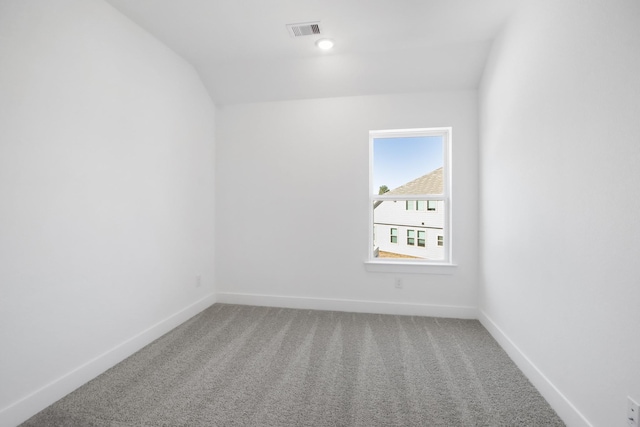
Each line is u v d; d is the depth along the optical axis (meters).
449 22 2.20
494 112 2.39
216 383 1.77
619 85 1.15
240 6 2.00
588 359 1.31
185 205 2.77
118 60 2.03
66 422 1.45
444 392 1.69
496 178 2.35
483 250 2.67
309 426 1.42
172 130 2.59
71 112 1.71
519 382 1.79
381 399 1.62
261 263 3.21
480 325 2.66
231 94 3.13
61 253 1.66
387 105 2.96
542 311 1.68
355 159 3.03
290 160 3.14
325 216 3.09
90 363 1.82
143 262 2.27
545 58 1.65
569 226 1.45
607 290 1.20
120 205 2.06
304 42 2.48
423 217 3.06
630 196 1.09
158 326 2.40
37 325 1.54
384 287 2.99
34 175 1.52
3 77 1.38
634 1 1.08
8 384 1.42
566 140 1.47
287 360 2.04
